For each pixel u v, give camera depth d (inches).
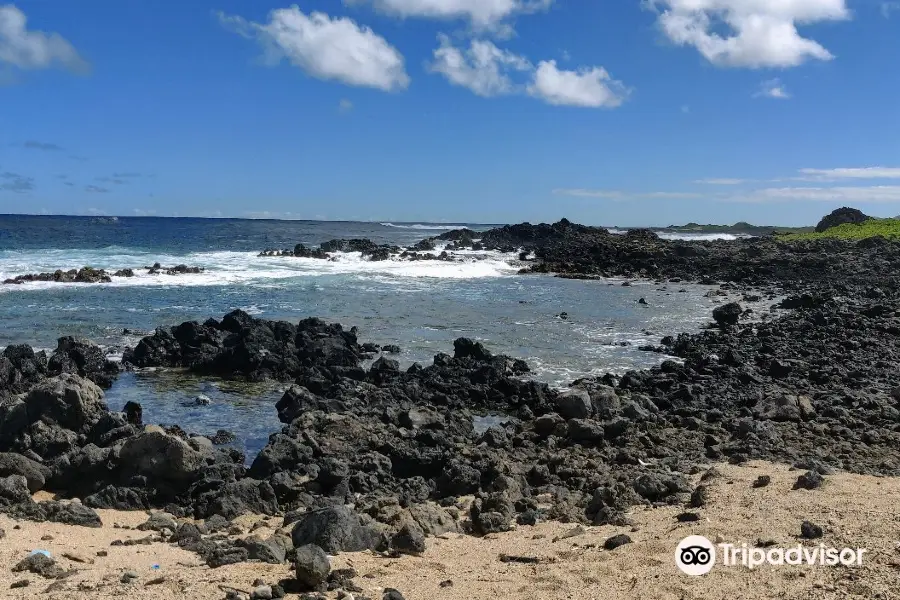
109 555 397.1
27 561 362.3
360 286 1946.4
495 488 546.0
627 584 332.8
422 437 670.5
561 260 2701.8
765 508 427.5
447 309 1590.8
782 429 697.6
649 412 779.4
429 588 340.5
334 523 410.6
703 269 2524.6
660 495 508.7
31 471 548.4
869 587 300.4
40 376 899.4
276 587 330.3
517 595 327.0
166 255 2524.6
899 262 2247.8
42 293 1590.8
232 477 560.7
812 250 2630.4
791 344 1205.7
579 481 568.4
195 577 349.7
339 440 652.1
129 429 617.0
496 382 909.2
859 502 421.4
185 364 1047.6
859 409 764.0
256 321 1170.6
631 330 1395.2
